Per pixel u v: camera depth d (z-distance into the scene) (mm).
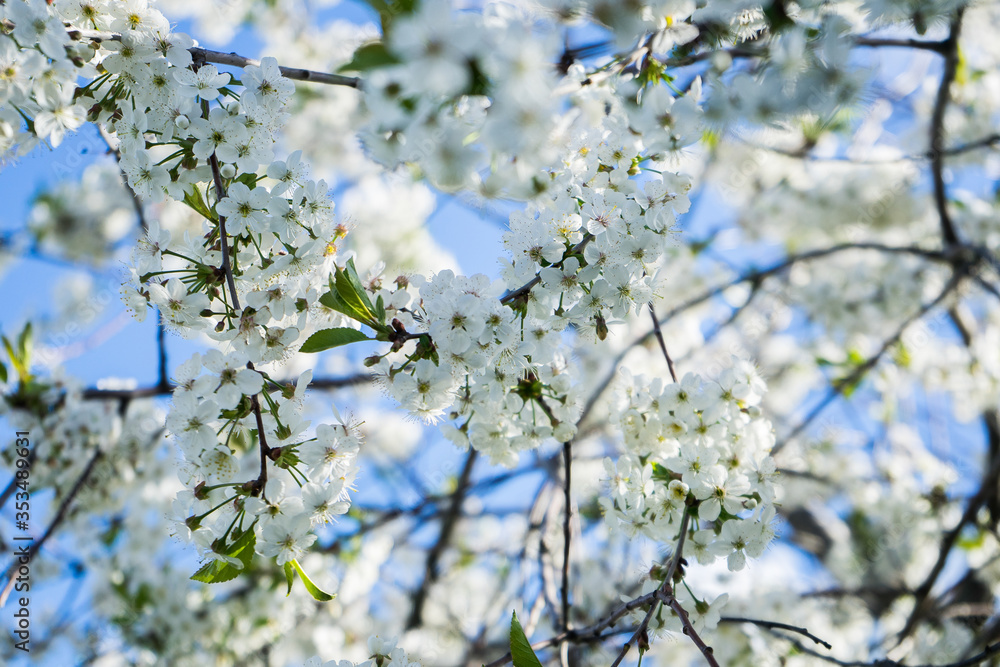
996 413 7398
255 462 4469
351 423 2725
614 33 2143
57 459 4832
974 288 7312
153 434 5391
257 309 2631
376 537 6598
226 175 2791
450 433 3100
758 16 2641
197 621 6062
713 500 2873
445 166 1913
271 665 6484
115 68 2750
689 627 2551
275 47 7816
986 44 6590
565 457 3676
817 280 8055
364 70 1778
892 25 2744
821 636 6273
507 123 1729
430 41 1596
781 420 8117
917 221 8016
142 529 6195
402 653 3115
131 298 2750
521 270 2836
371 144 2053
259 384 2518
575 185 2879
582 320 2857
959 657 5812
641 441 3117
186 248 2803
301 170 2805
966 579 5871
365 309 2646
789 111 2459
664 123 2684
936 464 7395
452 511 6375
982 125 7363
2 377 4742
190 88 2719
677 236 2869
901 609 7180
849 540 7895
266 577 6102
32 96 2791
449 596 7641
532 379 3045
